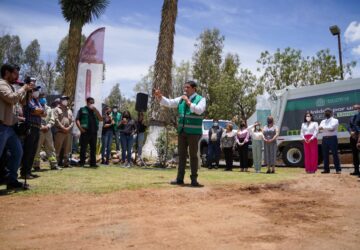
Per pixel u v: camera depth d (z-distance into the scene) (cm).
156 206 446
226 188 613
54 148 867
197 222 367
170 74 1391
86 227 338
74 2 1761
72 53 1781
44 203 448
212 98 3161
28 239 300
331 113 992
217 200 505
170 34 1393
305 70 2712
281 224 365
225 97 2978
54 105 912
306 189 647
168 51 1387
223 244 292
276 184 678
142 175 802
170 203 468
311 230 341
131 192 533
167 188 577
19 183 549
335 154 977
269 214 416
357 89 1228
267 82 2833
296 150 1359
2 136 497
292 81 2752
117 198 488
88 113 961
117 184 612
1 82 488
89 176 733
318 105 1324
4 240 297
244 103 3066
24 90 511
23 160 655
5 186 580
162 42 1389
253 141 1075
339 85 1274
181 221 369
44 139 830
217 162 1248
